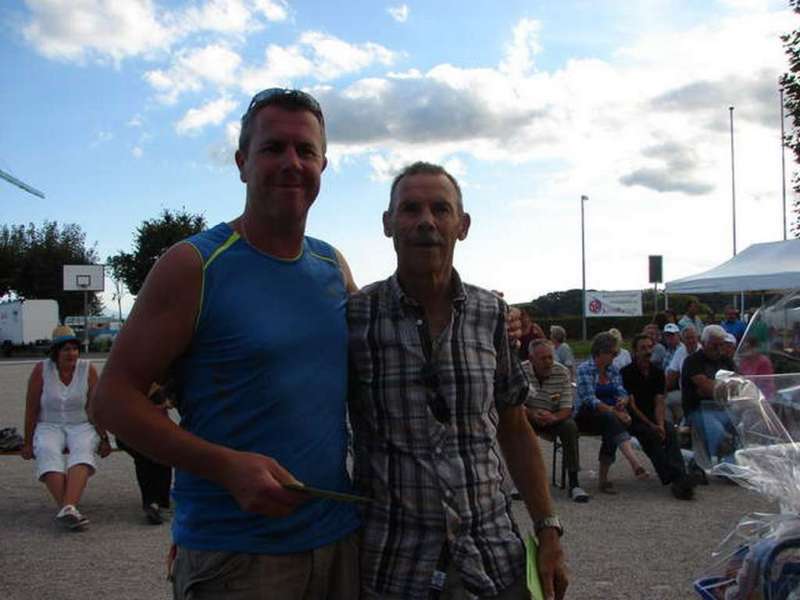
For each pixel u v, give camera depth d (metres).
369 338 2.35
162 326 2.03
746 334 3.45
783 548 2.38
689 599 4.70
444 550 2.28
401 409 2.32
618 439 7.78
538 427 7.80
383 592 2.28
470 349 2.38
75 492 6.56
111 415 1.98
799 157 12.15
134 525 6.66
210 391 2.10
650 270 21.78
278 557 2.12
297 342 2.15
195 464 1.96
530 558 2.37
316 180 2.22
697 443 3.15
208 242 2.15
